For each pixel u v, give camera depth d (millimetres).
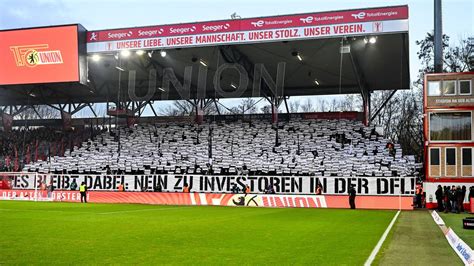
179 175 39969
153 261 11492
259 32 35688
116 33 38781
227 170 43156
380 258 12195
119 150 48781
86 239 15438
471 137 36656
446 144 36906
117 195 40031
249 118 53938
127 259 11734
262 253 12883
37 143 55344
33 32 39844
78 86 49281
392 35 34000
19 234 16719
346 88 50312
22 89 50844
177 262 11391
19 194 42375
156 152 48344
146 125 54781
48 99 56000
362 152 44000
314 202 35938
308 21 34812
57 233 17078
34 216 24641
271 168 42688
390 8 33469
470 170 36344
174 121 55469
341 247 14156
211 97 55594
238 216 26047
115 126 55219
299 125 50688
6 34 40469
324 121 50969
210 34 36656
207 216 25844
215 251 13148
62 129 57531
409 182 35344
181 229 18859
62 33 39156
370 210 33531
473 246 15312
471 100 36938
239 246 14188
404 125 67375
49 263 11109
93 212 27906
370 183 36062
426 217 27266
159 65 43812
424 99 37812
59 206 33469
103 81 49438
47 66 39781
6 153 54469
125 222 21625
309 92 52000
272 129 50438
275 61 41625
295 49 38281
